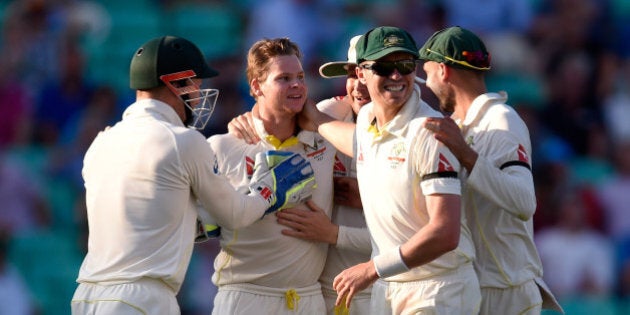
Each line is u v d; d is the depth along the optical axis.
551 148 41.22
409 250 16.48
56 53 41.78
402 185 16.88
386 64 16.72
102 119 39.97
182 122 18.06
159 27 45.34
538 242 38.00
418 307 17.17
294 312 19.08
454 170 16.50
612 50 46.00
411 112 16.97
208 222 18.98
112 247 17.06
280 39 19.03
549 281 37.66
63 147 39.75
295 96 18.69
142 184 17.03
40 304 36.97
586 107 43.94
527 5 46.31
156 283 16.98
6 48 41.62
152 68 17.44
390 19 44.16
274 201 18.30
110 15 44.94
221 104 39.12
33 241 37.75
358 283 16.89
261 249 18.91
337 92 40.69
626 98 44.09
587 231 38.53
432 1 45.88
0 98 40.22
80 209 37.94
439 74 18.17
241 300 19.11
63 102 40.78
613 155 42.25
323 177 19.17
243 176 18.98
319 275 19.50
